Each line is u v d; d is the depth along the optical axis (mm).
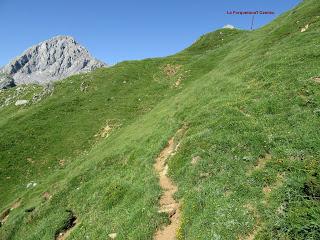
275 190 16734
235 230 15414
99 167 34344
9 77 197000
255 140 21484
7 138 57562
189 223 17531
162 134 31750
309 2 62188
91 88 74062
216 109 28500
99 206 25641
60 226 27094
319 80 26938
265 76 32062
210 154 21719
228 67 49406
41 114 64875
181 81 67438
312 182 15812
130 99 66062
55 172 47656
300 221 14125
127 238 19609
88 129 57844
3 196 45406
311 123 21422
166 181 23141
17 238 30781
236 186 18062
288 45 41906
